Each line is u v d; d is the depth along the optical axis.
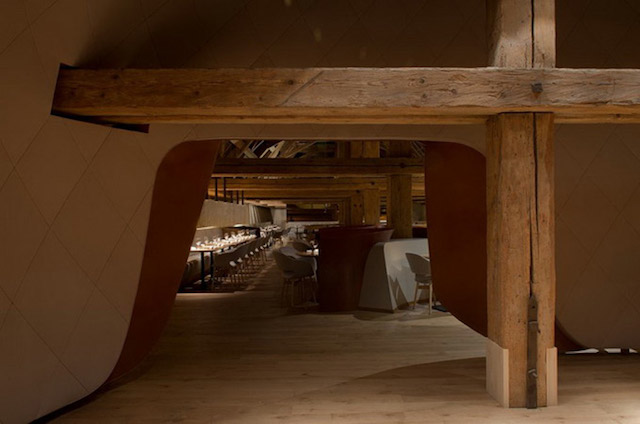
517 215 2.81
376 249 6.31
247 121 3.16
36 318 2.93
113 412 3.00
